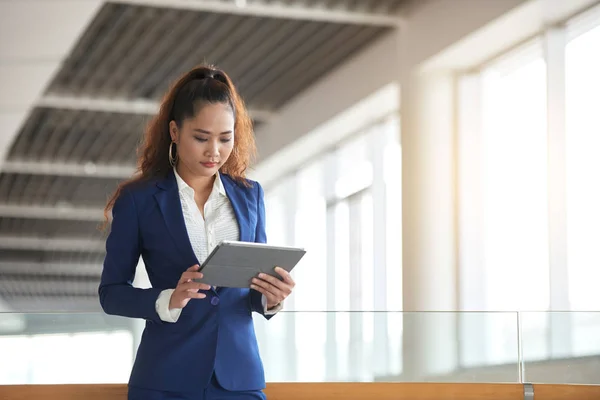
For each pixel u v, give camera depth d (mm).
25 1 8281
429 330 3627
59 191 16469
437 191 9484
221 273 2564
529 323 3670
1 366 3332
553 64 8125
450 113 9555
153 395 2631
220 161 2719
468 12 8633
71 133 13312
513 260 8906
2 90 10727
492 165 9320
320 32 10188
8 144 12672
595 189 7605
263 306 2715
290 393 3525
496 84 9289
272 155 13367
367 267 12500
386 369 3578
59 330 3373
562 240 7961
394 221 11680
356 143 12555
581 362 3658
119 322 3395
